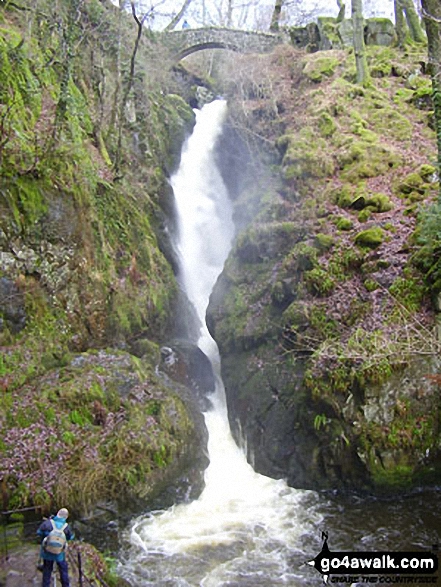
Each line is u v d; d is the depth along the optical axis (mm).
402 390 10922
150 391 12352
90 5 18594
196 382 14633
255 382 13539
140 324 14703
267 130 19484
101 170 15797
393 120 17469
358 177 15250
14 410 10500
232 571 8984
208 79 29594
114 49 19281
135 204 17016
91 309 13305
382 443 10766
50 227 12586
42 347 11859
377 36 22766
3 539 8852
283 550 9539
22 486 9648
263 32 24078
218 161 21953
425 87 18750
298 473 11672
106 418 11234
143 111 19938
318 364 11727
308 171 15945
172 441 11562
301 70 20797
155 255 16812
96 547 9617
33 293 12086
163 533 10109
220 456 12922
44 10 16453
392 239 12727
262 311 14453
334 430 11219
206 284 19719
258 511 10867
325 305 12570
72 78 16844
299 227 14648
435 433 10891
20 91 13406
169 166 21156
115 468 10523
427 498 10820
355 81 19531
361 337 11414
